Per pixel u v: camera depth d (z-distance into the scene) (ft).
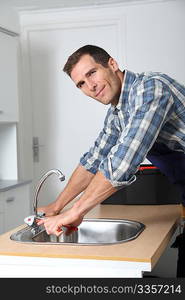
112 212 6.92
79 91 12.96
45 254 4.53
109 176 4.76
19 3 12.37
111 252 4.50
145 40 12.29
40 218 5.79
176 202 7.55
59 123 13.17
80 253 4.49
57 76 13.08
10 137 12.12
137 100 4.86
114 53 12.58
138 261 4.26
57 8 12.78
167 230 5.48
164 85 4.93
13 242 5.09
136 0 12.15
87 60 5.16
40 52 13.14
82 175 6.61
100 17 12.57
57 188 13.30
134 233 5.87
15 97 11.71
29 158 13.37
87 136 13.00
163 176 7.50
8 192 10.43
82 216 5.09
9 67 11.43
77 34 12.82
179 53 12.10
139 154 4.73
